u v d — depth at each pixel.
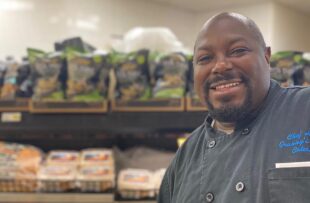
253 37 1.01
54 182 2.02
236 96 0.99
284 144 0.94
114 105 2.07
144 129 2.18
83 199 2.00
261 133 1.00
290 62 1.93
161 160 2.27
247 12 4.53
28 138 2.43
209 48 1.02
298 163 0.90
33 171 2.06
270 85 1.09
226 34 1.00
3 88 2.10
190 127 2.06
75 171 2.07
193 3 4.44
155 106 2.06
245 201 0.94
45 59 2.02
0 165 2.05
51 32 3.75
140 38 2.17
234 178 0.98
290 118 0.98
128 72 2.04
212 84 1.02
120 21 4.12
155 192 2.06
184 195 1.12
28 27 3.66
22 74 2.12
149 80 2.08
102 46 3.96
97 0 3.97
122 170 2.15
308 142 0.92
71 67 2.00
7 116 2.09
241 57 0.99
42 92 2.03
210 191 1.04
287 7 4.60
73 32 3.84
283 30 4.56
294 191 0.88
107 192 2.02
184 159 1.23
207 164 1.09
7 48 3.58
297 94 1.03
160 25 4.42
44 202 2.02
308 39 5.01
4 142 2.34
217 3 4.42
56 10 3.77
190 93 2.06
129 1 4.18
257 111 1.04
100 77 2.02
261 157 0.96
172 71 2.05
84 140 2.45
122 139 2.47
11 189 2.04
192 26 4.71
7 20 3.58
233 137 1.06
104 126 2.07
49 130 2.25
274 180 0.91
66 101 2.04
